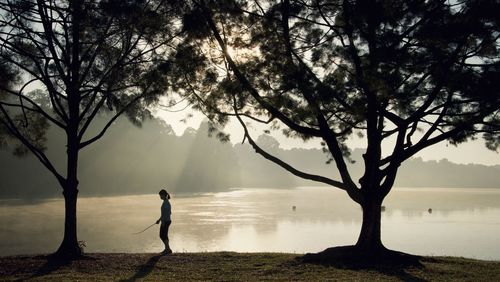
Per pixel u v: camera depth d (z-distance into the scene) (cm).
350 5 1316
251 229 3584
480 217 5112
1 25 1491
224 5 1416
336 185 1535
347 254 1476
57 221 3953
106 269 1339
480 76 1186
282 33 1423
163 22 1496
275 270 1305
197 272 1286
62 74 1571
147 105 1634
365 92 1295
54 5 1511
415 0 1259
